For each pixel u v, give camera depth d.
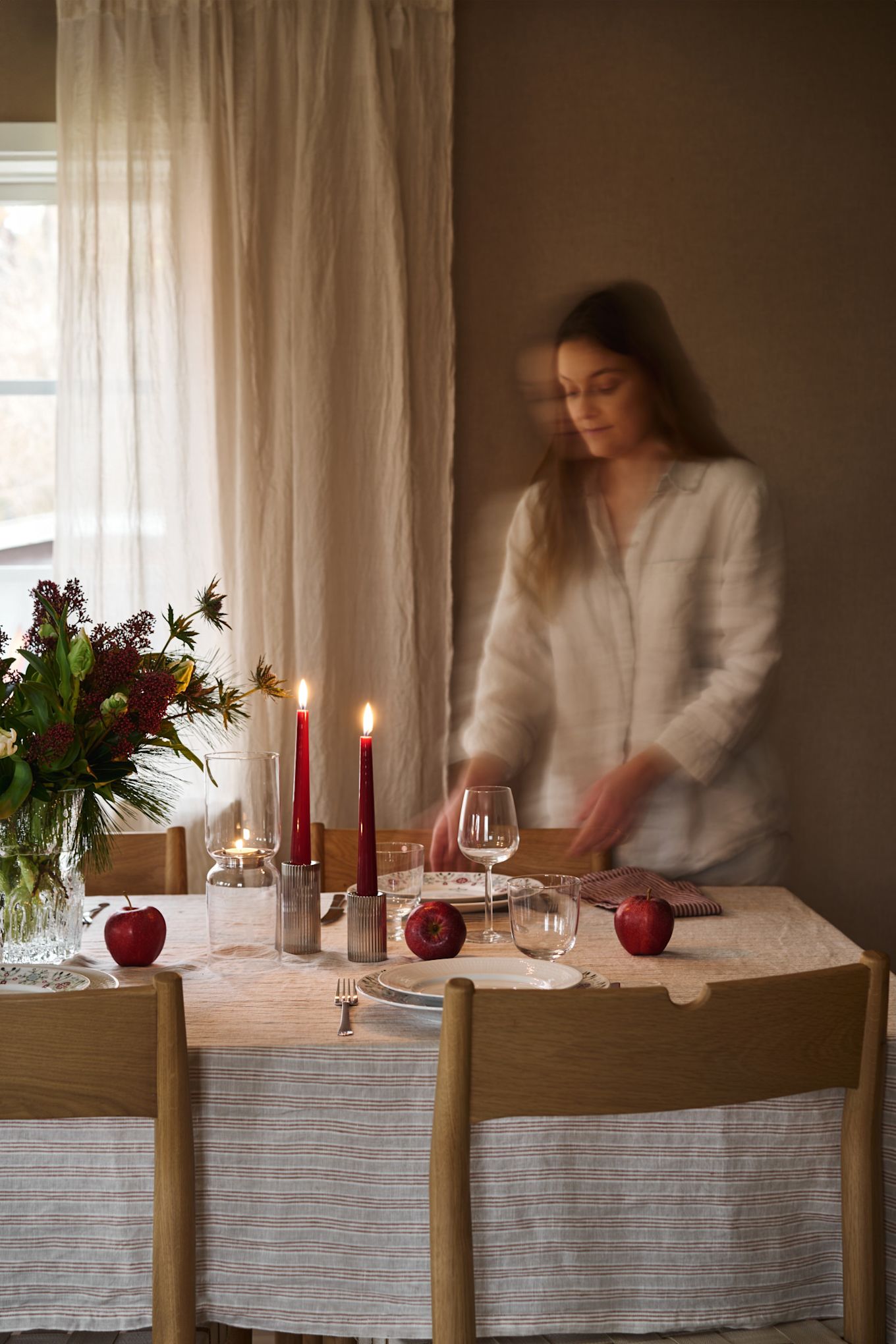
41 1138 1.05
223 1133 1.08
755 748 2.54
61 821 1.37
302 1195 1.08
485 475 2.55
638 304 2.55
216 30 2.46
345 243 2.46
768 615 2.52
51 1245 1.06
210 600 1.60
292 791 2.50
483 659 2.53
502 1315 1.06
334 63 2.46
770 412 2.56
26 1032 0.94
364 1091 1.08
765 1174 1.09
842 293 2.57
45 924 1.38
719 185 2.56
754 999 0.96
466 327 2.55
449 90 2.49
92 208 2.45
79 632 1.39
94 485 2.45
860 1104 1.03
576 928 1.33
